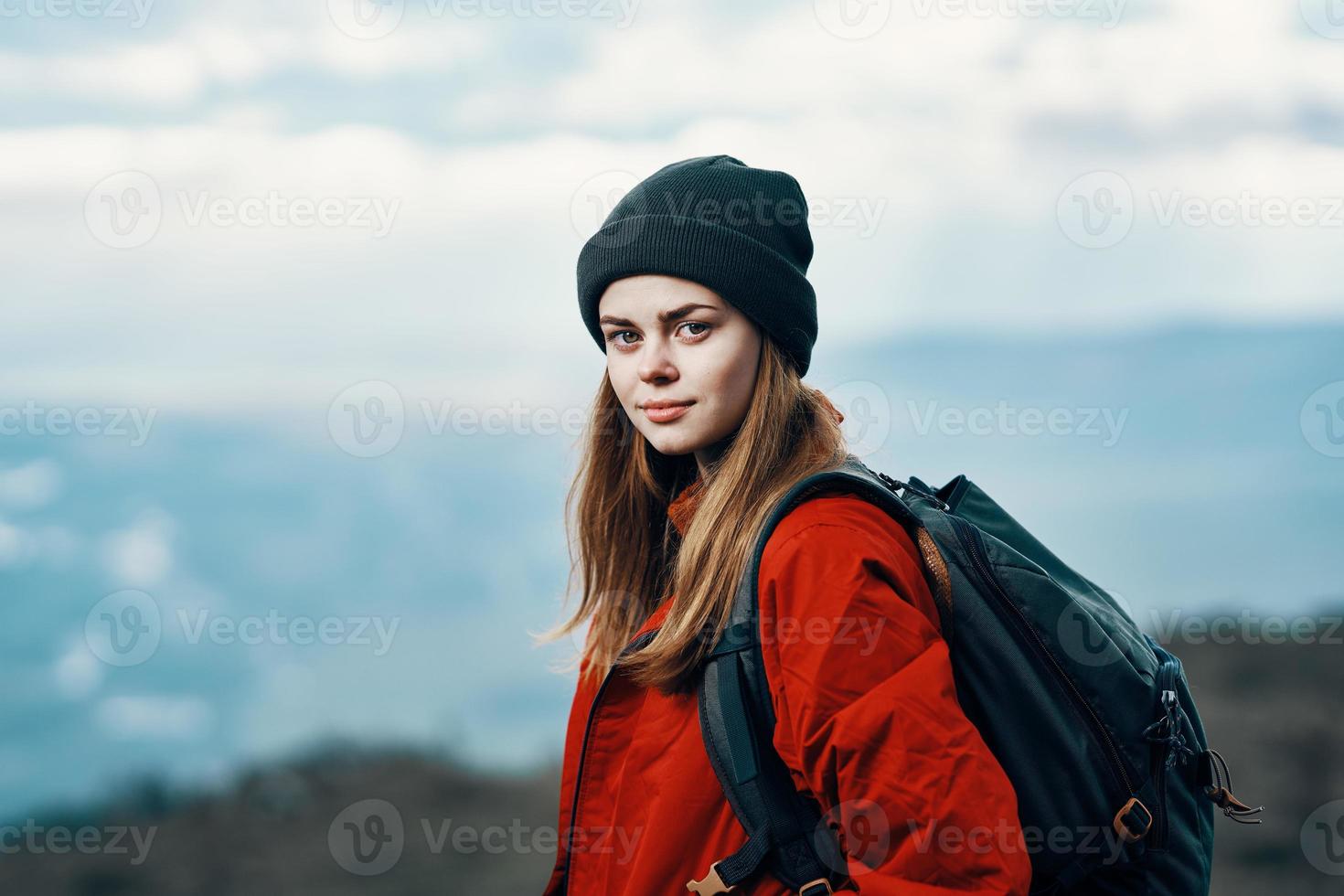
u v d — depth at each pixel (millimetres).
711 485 2027
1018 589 1868
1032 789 1830
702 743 1927
